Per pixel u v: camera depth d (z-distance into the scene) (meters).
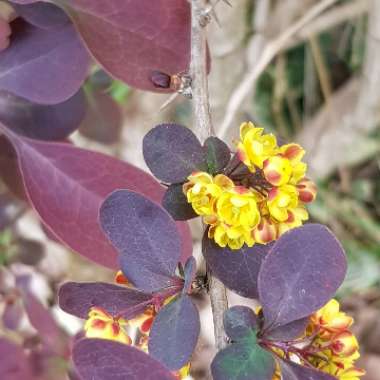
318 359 0.11
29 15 0.13
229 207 0.10
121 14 0.13
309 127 0.30
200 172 0.10
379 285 0.29
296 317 0.10
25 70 0.14
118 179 0.14
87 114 0.19
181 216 0.11
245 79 0.22
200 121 0.12
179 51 0.13
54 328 0.17
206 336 0.25
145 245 0.10
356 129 0.29
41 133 0.16
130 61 0.13
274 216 0.10
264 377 0.09
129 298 0.11
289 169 0.10
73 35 0.14
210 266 0.11
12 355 0.14
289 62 0.31
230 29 0.24
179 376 0.11
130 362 0.09
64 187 0.14
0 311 0.20
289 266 0.10
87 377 0.09
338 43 0.31
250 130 0.11
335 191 0.31
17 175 0.17
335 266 0.10
